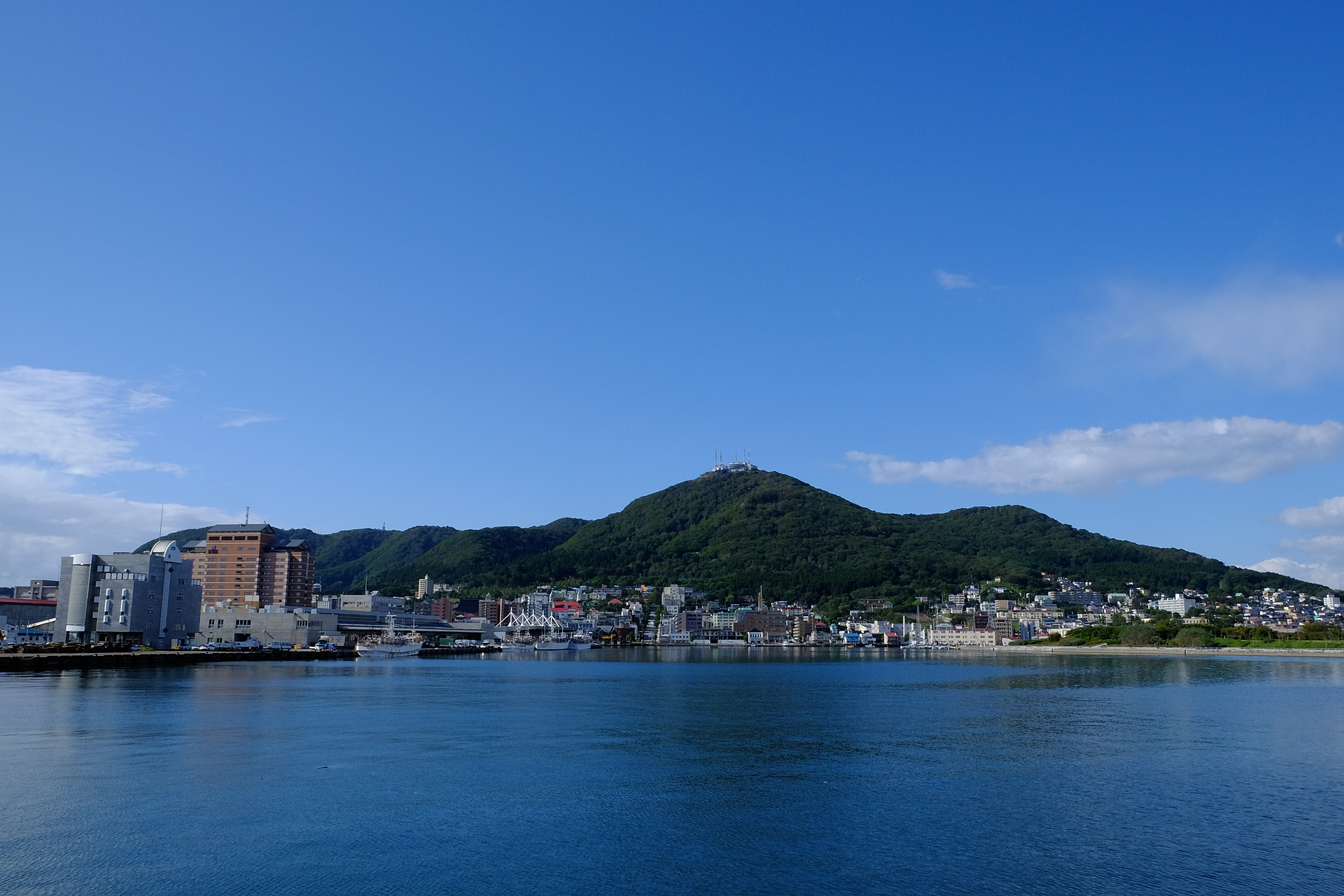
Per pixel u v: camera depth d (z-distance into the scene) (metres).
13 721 108.00
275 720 112.44
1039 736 103.81
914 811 64.88
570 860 52.94
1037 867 51.75
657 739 99.94
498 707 135.62
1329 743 97.50
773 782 75.19
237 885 48.38
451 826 59.97
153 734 98.31
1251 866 51.91
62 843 55.25
